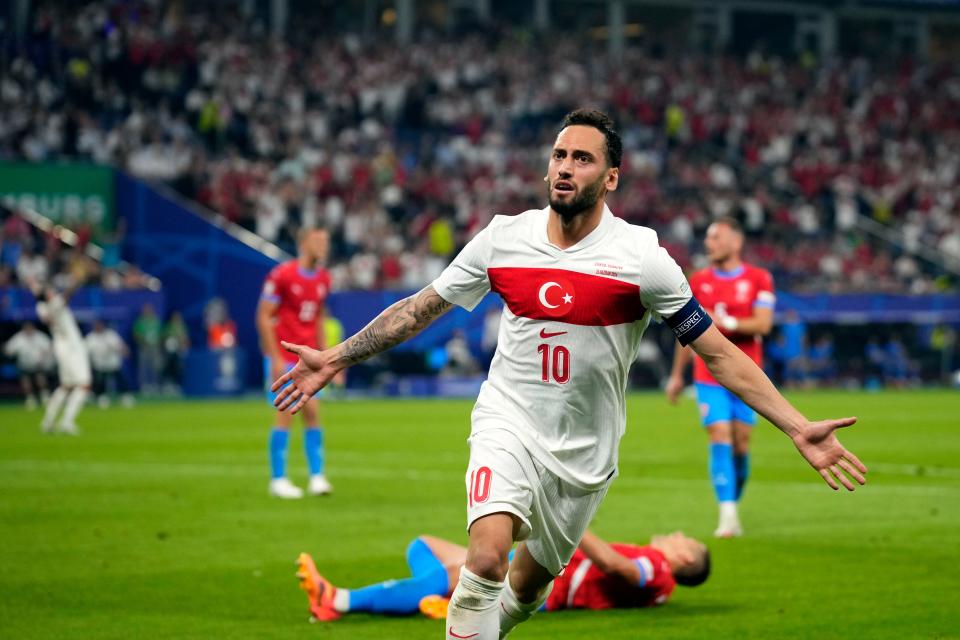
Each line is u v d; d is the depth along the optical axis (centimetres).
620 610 2659
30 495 4519
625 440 7050
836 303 13325
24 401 10650
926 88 18750
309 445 4591
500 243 1945
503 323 1986
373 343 1981
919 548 3419
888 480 5084
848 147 17275
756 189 15662
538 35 17188
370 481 5041
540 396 1931
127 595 2789
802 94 17812
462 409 9700
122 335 11512
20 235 11450
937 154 17712
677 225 14438
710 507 4250
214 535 3625
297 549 3397
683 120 16450
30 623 2519
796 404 10269
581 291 1897
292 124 13975
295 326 4478
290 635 2420
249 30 14938
